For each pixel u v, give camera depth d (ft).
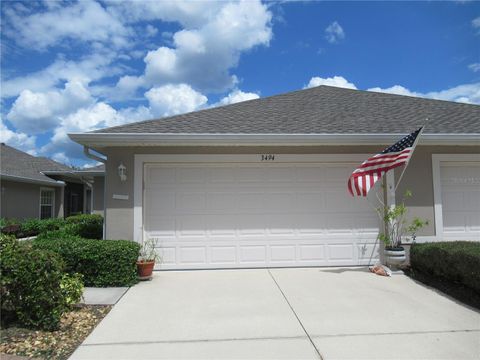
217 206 25.88
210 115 29.53
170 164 25.70
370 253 26.32
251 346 12.66
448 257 19.84
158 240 25.38
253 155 25.80
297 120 28.45
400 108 32.32
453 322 14.99
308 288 20.43
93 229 32.09
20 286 13.82
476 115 30.50
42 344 12.74
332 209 26.37
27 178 53.31
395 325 14.64
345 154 26.13
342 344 12.78
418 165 26.21
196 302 17.90
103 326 14.60
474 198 27.07
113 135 23.68
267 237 25.98
